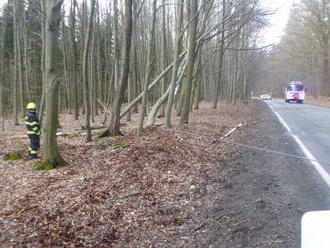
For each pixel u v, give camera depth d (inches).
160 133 378.6
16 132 526.6
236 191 194.7
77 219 160.9
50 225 152.8
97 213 168.7
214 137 390.0
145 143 314.3
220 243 132.3
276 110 906.1
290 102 1572.3
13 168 258.4
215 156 292.7
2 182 218.5
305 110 892.6
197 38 522.9
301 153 285.4
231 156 292.2
